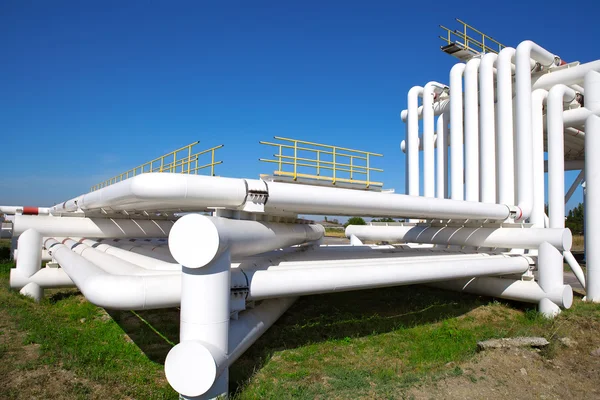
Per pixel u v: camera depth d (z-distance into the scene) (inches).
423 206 404.8
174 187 263.0
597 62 551.8
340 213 368.5
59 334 355.3
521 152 542.0
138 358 318.0
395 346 370.0
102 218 549.3
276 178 357.1
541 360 341.7
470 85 604.7
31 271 489.1
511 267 487.5
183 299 241.0
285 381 285.0
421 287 595.8
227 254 249.0
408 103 717.9
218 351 237.0
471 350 365.7
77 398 240.4
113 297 239.5
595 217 538.3
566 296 473.1
